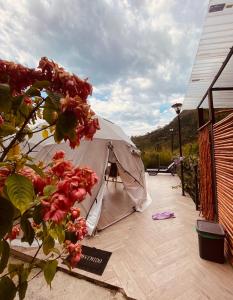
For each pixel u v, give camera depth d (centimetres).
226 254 306
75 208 129
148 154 1562
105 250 333
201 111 555
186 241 360
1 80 89
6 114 97
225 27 245
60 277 266
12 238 117
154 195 724
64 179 91
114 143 524
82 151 445
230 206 291
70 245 135
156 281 253
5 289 93
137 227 430
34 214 91
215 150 373
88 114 87
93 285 252
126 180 560
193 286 243
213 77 386
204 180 451
